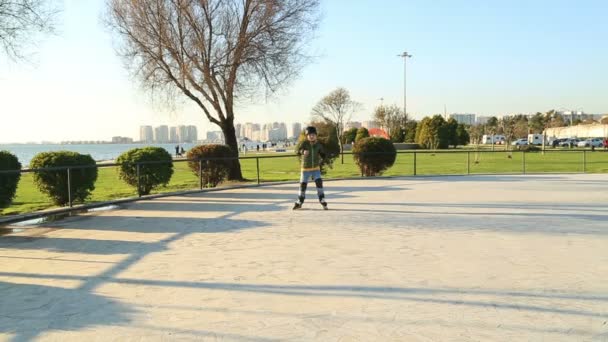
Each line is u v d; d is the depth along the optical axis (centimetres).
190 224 905
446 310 434
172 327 399
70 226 886
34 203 1412
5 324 408
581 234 786
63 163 1204
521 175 2141
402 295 476
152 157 1479
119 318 420
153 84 1986
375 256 638
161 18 1847
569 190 1488
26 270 578
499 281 522
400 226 868
